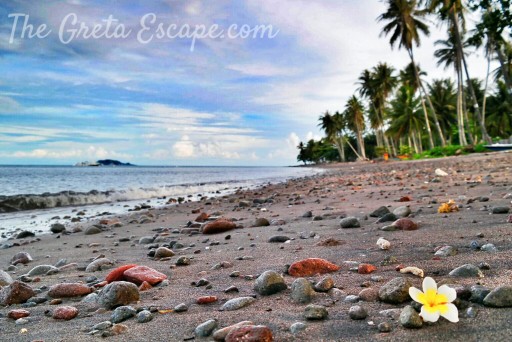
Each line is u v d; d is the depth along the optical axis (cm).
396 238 374
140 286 275
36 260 461
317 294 227
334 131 7944
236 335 162
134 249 487
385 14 3731
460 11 3173
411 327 164
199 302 232
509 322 158
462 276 230
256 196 1327
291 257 341
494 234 344
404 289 200
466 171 1395
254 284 253
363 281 246
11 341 192
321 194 1112
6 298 263
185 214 937
